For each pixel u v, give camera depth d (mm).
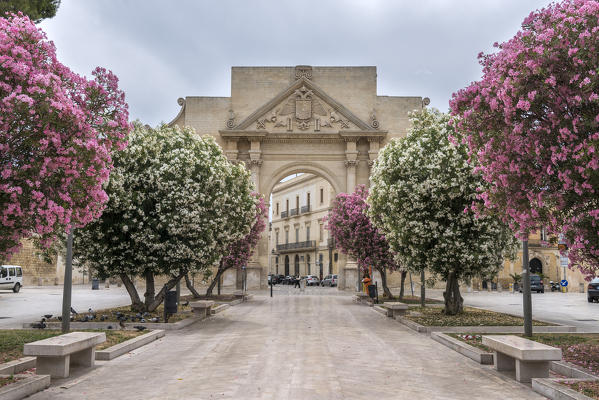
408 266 16734
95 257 15281
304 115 40719
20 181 7031
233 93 41969
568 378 7285
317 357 9367
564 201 7465
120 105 8508
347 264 39438
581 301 28422
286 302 26188
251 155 39969
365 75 42250
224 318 17031
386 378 7664
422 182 14820
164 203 14906
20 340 10320
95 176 7855
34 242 9469
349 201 26531
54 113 6898
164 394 6695
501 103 7898
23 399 6477
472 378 7734
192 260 15742
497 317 15945
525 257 11672
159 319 14672
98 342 8633
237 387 7023
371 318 17172
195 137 17141
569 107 7246
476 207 9602
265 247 40125
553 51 7105
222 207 17203
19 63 6828
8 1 10336
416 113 16625
